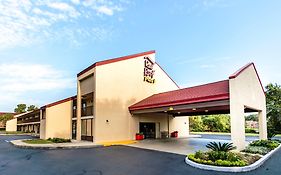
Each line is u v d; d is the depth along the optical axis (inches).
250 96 623.2
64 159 468.4
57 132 958.4
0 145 766.5
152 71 1012.5
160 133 991.0
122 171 359.3
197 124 1609.3
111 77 840.3
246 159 407.5
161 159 462.6
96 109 781.3
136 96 919.7
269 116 1023.6
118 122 837.2
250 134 1302.9
